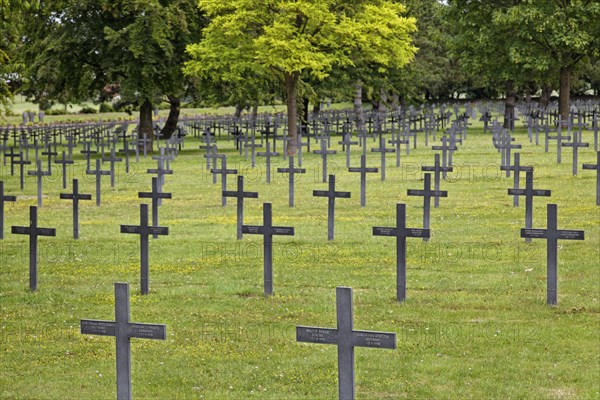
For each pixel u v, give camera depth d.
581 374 12.66
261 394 12.24
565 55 60.03
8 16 31.94
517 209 26.55
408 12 75.62
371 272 18.89
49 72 52.91
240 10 47.06
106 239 23.61
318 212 27.31
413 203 28.53
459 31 66.19
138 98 52.28
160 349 14.09
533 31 58.16
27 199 32.88
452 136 40.31
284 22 47.66
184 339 14.54
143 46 51.34
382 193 30.94
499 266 19.19
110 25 53.19
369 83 69.06
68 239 23.78
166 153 49.22
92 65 55.25
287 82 50.06
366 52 50.38
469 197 29.31
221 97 59.12
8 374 13.27
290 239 22.77
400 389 12.27
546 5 57.62
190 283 18.33
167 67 52.84
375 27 48.44
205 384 12.66
